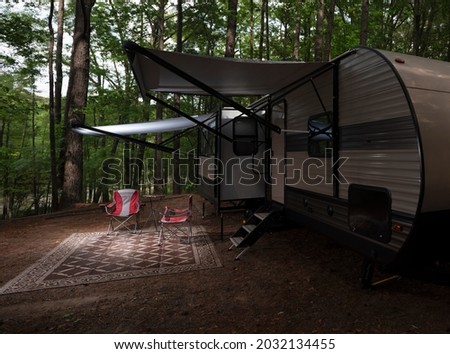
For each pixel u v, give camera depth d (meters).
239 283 3.65
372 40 14.24
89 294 3.42
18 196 15.96
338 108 3.73
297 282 3.63
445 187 2.62
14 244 5.55
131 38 12.39
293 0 13.03
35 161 12.00
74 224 7.30
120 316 2.91
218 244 5.31
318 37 10.23
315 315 2.87
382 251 3.01
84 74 9.93
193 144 16.53
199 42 14.90
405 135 2.71
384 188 2.97
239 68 3.81
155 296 3.34
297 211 4.80
